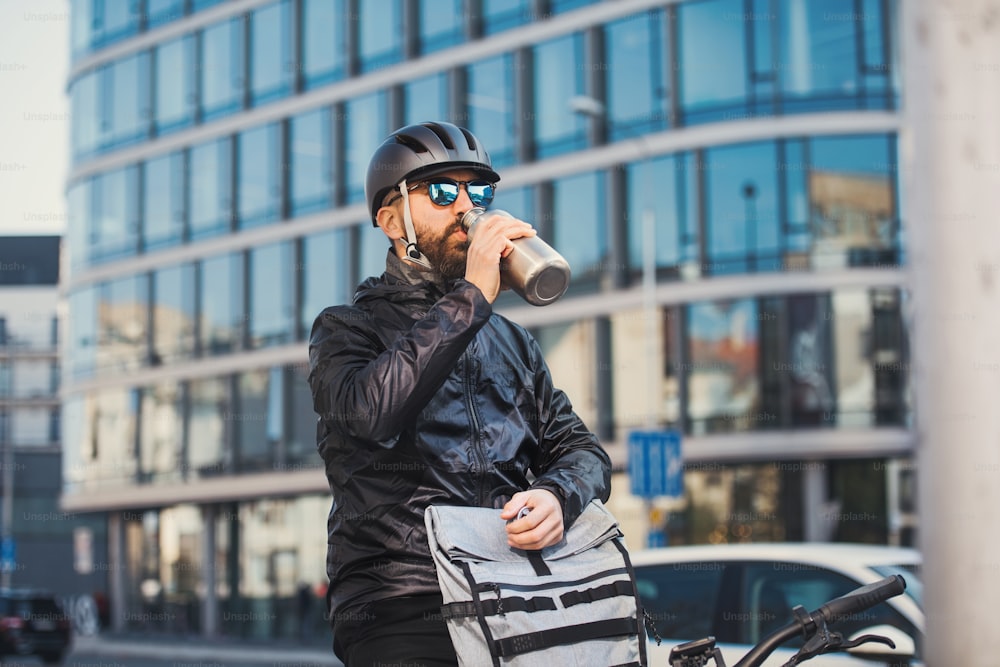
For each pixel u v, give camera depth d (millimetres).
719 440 29641
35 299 66812
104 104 41594
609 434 30922
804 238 29484
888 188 29438
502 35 33031
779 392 29406
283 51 37625
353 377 2391
